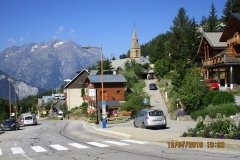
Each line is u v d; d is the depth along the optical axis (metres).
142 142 22.17
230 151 16.36
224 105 36.38
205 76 62.72
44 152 19.58
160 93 78.94
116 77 81.00
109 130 32.19
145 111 33.16
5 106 109.62
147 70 116.38
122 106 65.88
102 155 17.11
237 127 20.80
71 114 92.69
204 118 37.66
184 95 42.16
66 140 26.64
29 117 59.53
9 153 20.06
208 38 62.75
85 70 103.38
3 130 45.38
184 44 86.50
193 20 95.31
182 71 50.75
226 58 51.22
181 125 35.38
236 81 52.97
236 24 52.75
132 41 169.38
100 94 78.75
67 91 105.12
